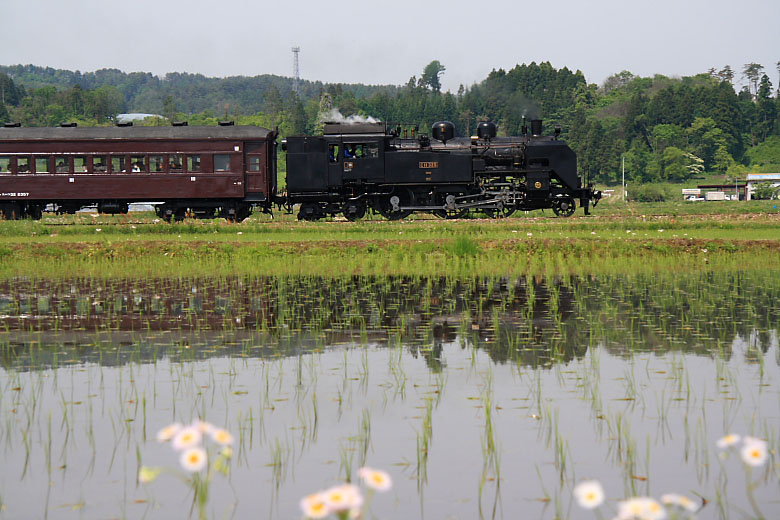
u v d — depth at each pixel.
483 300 22.27
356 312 20.47
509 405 12.20
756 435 10.62
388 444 10.53
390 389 13.15
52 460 10.05
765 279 26.14
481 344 16.55
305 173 55.25
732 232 42.69
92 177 53.41
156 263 31.73
